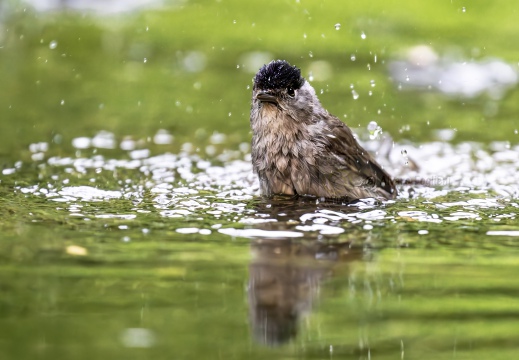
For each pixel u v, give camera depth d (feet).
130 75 61.00
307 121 37.78
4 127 48.16
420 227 31.76
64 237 29.40
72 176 39.34
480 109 53.72
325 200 36.86
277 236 30.22
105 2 78.33
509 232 31.17
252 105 39.01
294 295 24.14
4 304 22.90
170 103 54.34
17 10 72.13
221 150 45.34
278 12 78.02
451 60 63.21
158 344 20.40
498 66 62.44
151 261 26.94
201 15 77.25
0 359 19.39
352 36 69.62
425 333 21.44
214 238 29.68
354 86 57.36
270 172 38.01
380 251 28.66
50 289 24.14
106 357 19.60
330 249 28.66
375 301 23.66
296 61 62.90
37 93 55.93
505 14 77.10
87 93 56.29
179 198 35.94
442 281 25.35
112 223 31.42
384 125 49.98
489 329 21.63
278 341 20.76
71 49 66.85
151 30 72.28
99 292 23.93
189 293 24.02
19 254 27.30
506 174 41.55
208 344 20.45
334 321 22.07
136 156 43.47
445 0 81.51
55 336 20.79
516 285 25.05
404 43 67.26
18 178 38.63
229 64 63.46
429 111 53.01
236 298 23.50
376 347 20.51
